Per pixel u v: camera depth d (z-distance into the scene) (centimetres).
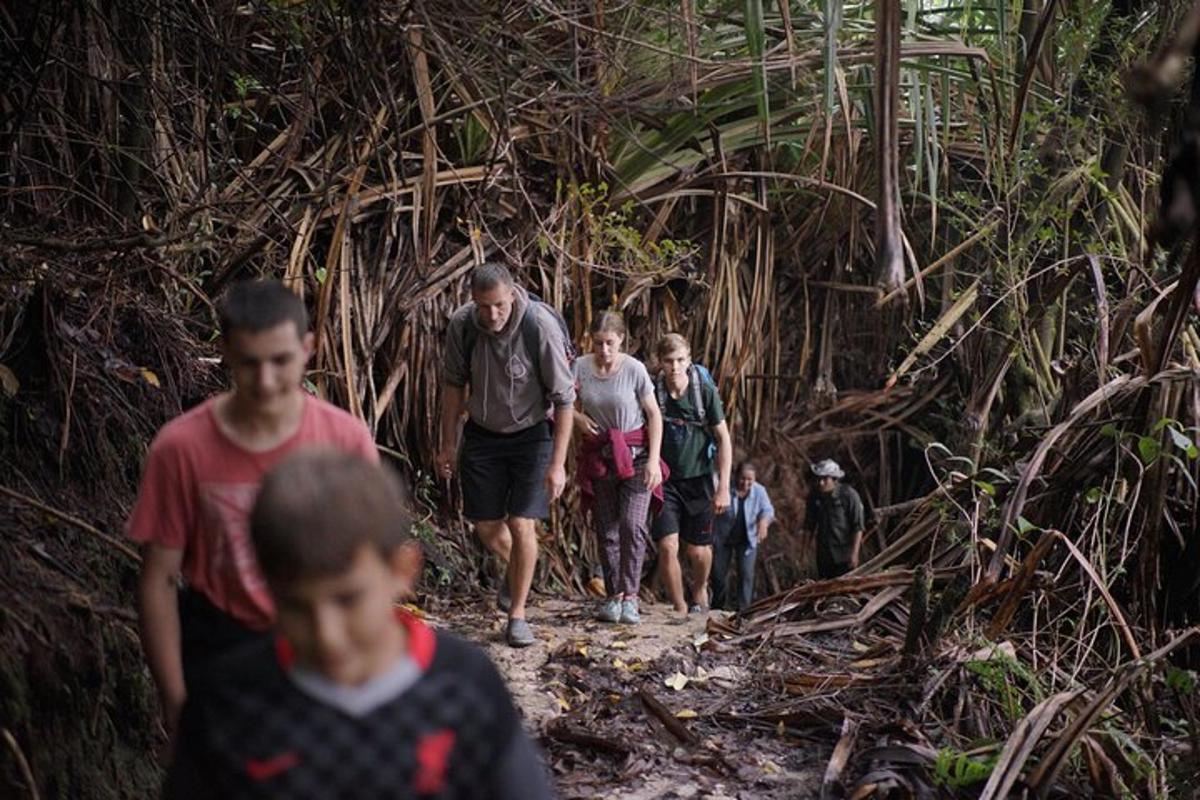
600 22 615
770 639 546
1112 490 514
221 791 157
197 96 563
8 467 370
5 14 464
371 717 157
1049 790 374
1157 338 568
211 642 252
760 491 834
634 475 616
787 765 425
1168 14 572
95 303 460
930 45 654
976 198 731
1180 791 406
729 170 877
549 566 768
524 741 170
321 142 671
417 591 665
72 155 523
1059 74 706
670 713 457
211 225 600
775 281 972
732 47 751
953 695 455
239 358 238
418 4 457
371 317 703
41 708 294
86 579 355
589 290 778
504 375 538
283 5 514
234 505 246
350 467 152
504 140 707
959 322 887
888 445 1039
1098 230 655
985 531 561
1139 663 400
